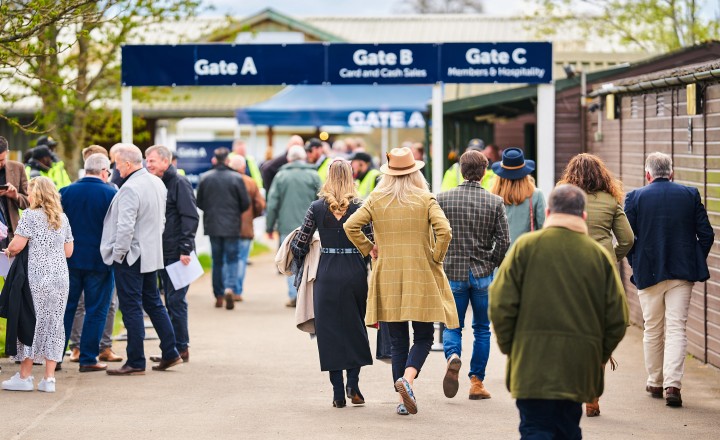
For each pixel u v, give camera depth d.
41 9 12.86
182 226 13.91
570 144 21.77
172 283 13.77
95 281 12.91
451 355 10.81
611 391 11.68
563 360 7.16
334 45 18.45
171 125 46.53
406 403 10.21
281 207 19.61
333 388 10.97
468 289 11.23
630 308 16.84
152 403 11.21
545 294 7.23
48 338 11.70
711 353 12.98
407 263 10.38
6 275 12.49
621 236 10.53
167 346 13.11
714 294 12.78
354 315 10.82
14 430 9.90
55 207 11.75
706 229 10.98
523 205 12.48
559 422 7.32
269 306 19.64
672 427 9.98
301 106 31.00
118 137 26.95
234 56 18.56
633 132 16.88
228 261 19.33
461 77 18.34
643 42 30.47
